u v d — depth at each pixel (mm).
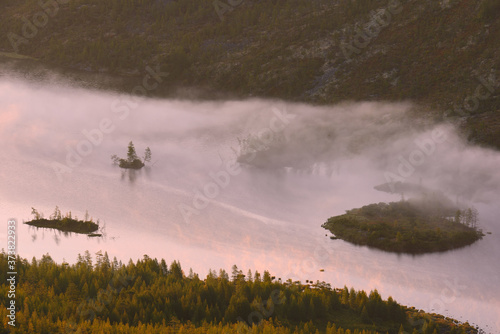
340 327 149250
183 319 150625
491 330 160875
